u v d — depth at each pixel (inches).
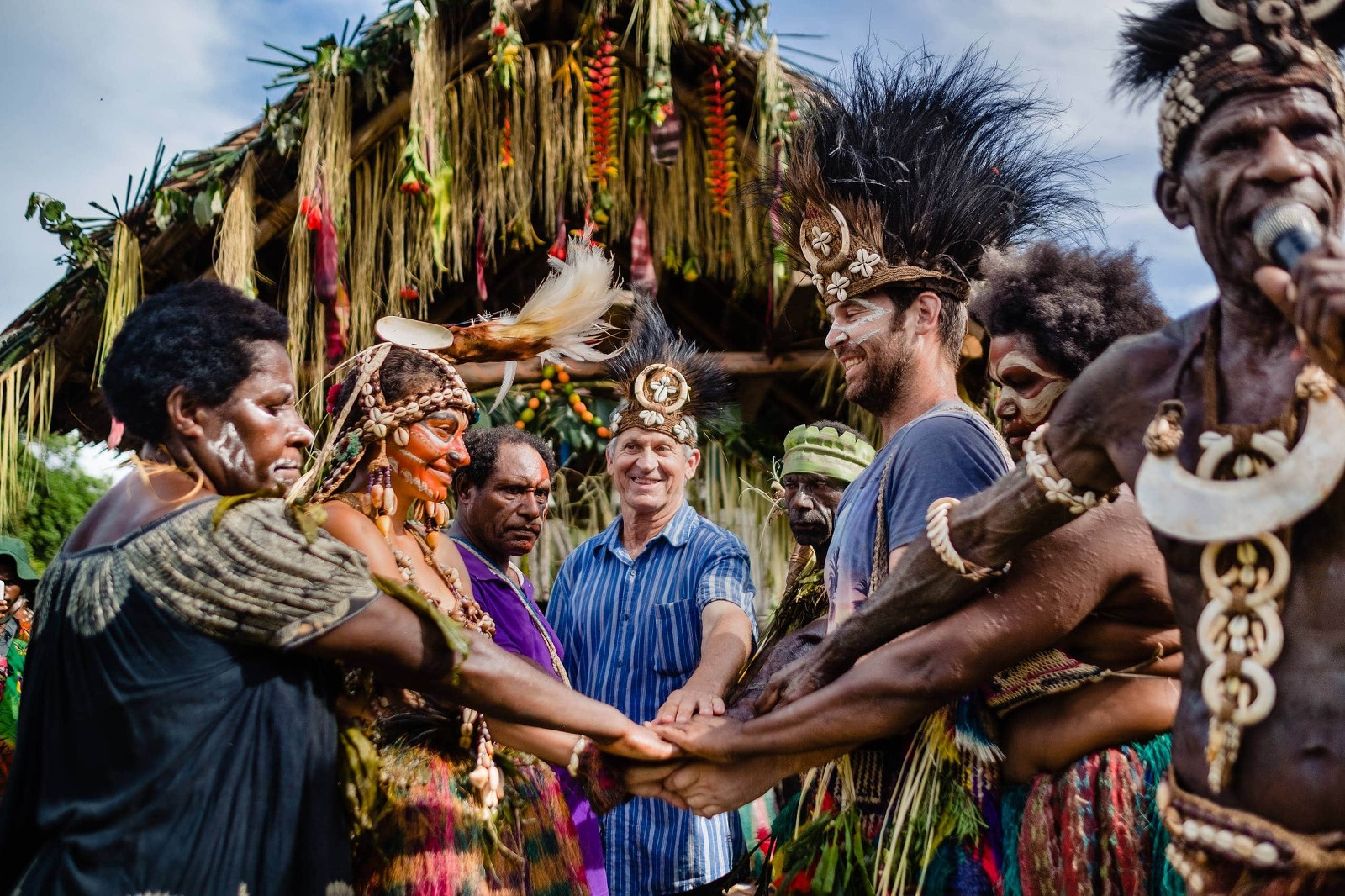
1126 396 70.9
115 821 76.0
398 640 82.8
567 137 229.5
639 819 138.5
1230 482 62.8
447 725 94.9
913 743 97.0
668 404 151.9
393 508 96.6
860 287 104.9
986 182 107.2
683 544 149.3
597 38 225.3
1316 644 61.2
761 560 231.8
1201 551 64.7
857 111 109.1
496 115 228.2
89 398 229.3
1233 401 65.1
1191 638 66.6
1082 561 85.1
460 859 91.1
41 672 80.0
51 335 216.1
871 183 104.7
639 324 159.0
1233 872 63.6
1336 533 61.0
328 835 81.9
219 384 83.0
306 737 81.5
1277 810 61.7
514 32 213.9
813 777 110.1
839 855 99.9
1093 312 96.5
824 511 130.0
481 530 142.7
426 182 211.8
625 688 144.4
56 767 78.2
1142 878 85.6
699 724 100.8
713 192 225.3
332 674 85.5
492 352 110.0
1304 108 61.7
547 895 100.6
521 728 105.2
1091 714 88.7
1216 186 63.4
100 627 78.3
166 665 77.8
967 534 82.4
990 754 92.5
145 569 78.7
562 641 152.6
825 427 133.6
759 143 223.3
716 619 138.8
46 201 205.6
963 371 194.9
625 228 240.2
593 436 229.1
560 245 219.5
